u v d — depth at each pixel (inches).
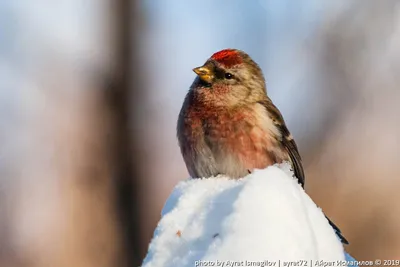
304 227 160.1
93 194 563.5
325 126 582.2
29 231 531.5
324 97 595.8
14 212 531.8
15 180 544.1
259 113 279.4
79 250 540.1
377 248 505.4
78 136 581.6
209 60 284.2
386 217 513.0
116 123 592.7
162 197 591.8
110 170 577.0
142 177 589.9
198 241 167.6
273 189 164.2
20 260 518.9
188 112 278.1
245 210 160.6
